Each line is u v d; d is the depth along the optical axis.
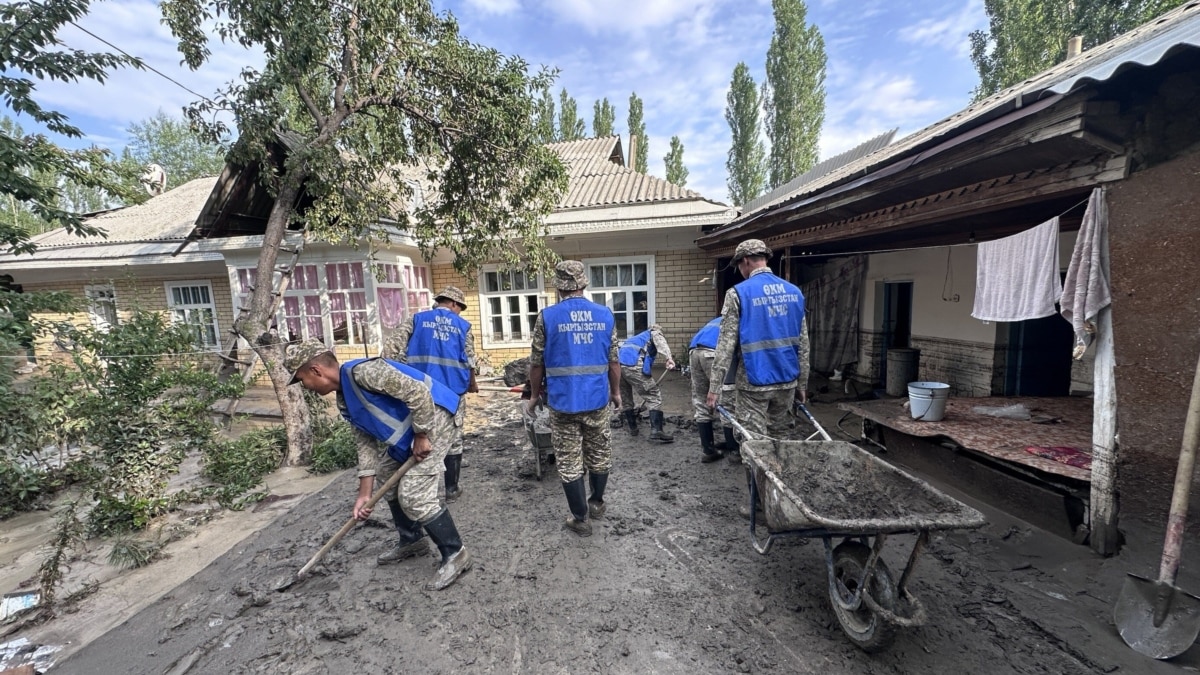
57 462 4.94
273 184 5.88
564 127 28.73
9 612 2.81
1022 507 3.34
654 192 9.91
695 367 4.90
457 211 7.02
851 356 8.40
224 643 2.49
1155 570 2.54
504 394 8.66
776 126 23.86
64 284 11.24
